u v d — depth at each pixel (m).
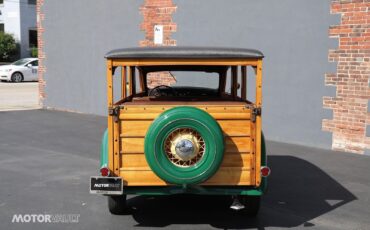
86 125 13.21
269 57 10.99
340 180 7.88
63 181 7.68
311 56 10.31
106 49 14.56
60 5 15.65
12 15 37.88
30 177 7.91
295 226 5.75
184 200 6.70
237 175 5.32
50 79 16.27
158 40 13.17
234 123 5.29
